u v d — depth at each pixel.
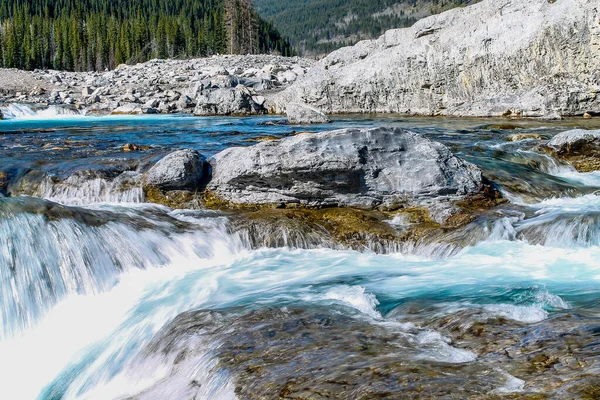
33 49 83.88
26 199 8.77
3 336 7.55
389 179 10.87
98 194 11.53
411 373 4.41
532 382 4.08
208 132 21.52
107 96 41.19
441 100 31.53
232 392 4.71
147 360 6.17
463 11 31.98
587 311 5.85
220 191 11.31
